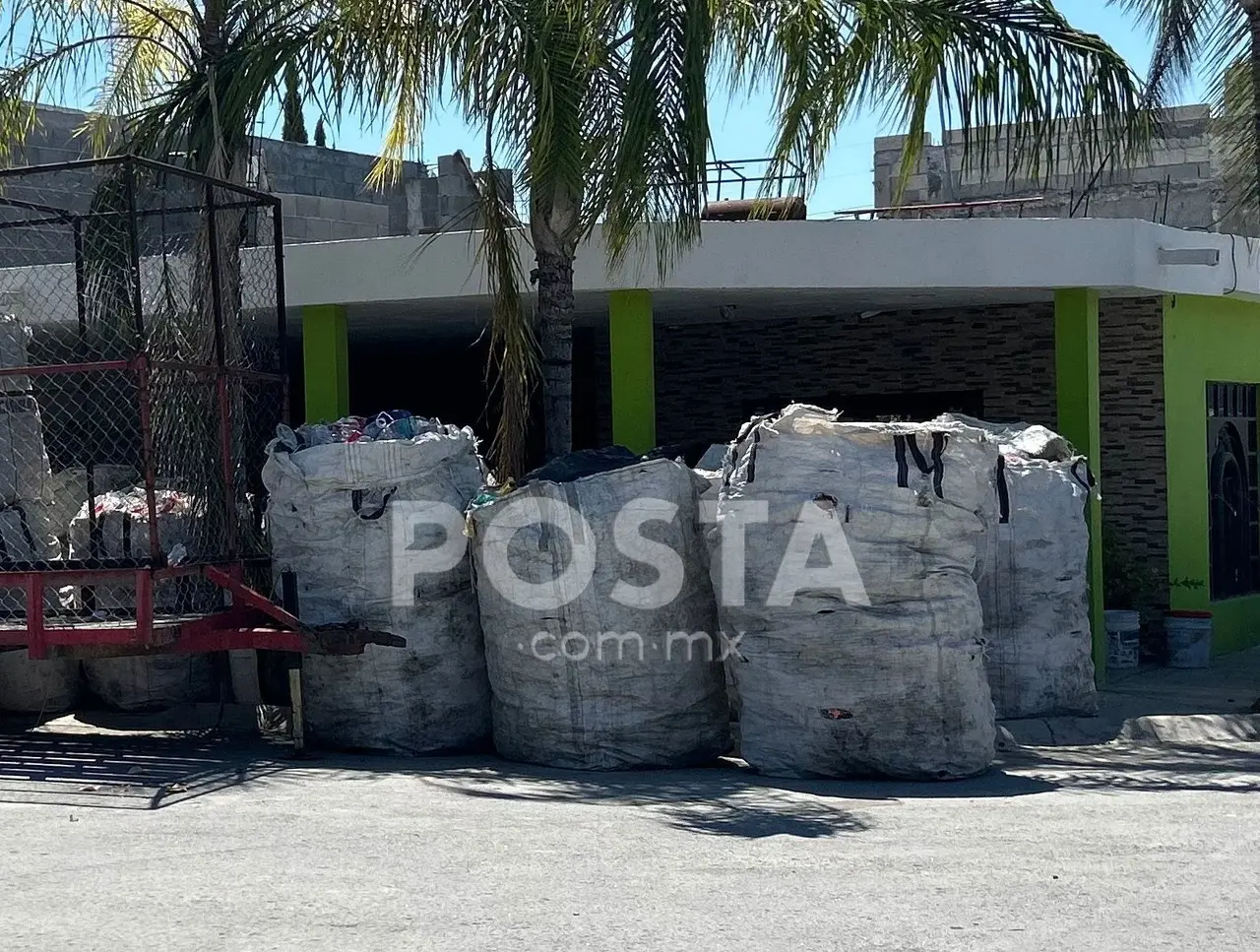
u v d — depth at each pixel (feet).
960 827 23.63
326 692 31.19
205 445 31.81
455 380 66.59
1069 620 36.81
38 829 22.94
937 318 53.98
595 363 59.06
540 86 33.47
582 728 29.09
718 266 42.34
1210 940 17.24
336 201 67.77
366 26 34.78
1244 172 41.42
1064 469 38.04
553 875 20.01
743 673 28.96
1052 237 43.04
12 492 32.58
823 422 28.63
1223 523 53.62
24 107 41.29
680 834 22.81
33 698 35.12
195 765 29.37
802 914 18.16
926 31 36.01
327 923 17.63
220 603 31.89
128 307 34.99
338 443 31.27
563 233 37.04
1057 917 18.17
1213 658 50.67
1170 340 49.06
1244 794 27.37
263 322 47.55
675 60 33.12
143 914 18.02
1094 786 28.37
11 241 59.57
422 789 26.76
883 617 28.12
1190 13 40.81
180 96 38.19
